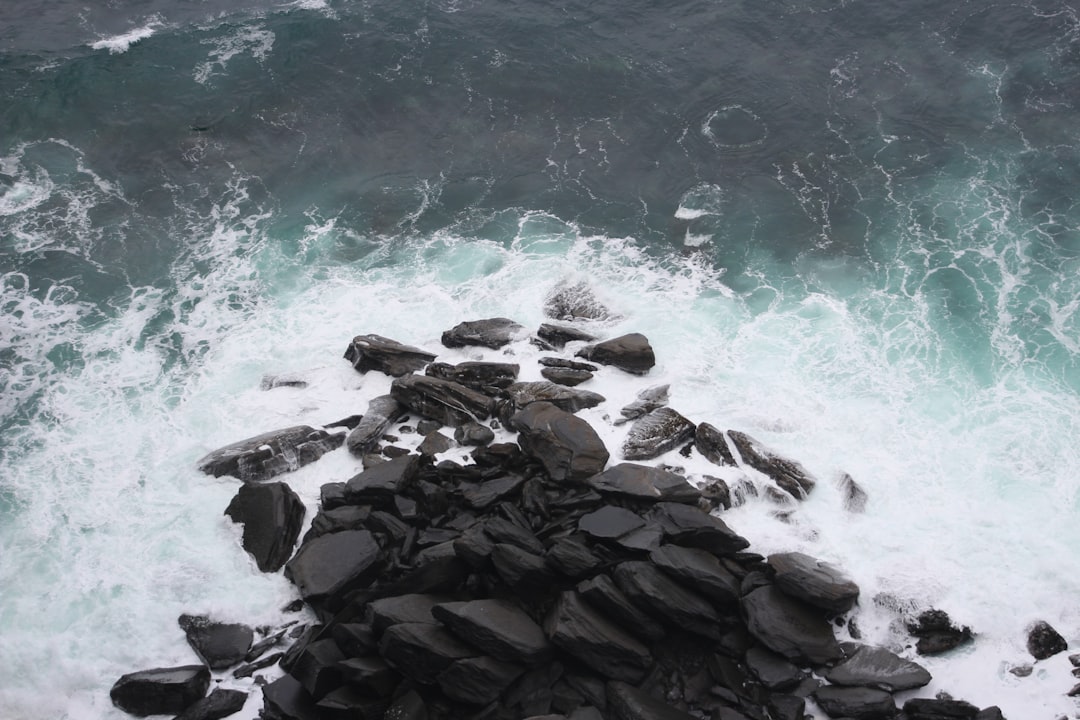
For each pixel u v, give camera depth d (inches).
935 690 910.4
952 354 1293.1
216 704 923.4
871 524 1059.3
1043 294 1378.0
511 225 1578.5
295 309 1438.2
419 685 911.7
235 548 1075.3
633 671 918.4
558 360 1254.9
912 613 962.1
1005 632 954.1
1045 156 1614.2
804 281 1435.8
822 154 1667.1
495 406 1182.3
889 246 1483.8
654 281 1448.1
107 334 1409.9
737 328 1354.6
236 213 1630.2
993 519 1059.3
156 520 1115.9
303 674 925.2
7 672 970.1
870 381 1254.9
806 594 944.3
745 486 1090.1
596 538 976.9
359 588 992.2
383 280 1482.5
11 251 1546.5
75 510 1136.8
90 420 1269.7
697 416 1193.4
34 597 1037.8
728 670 922.1
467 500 1048.2
